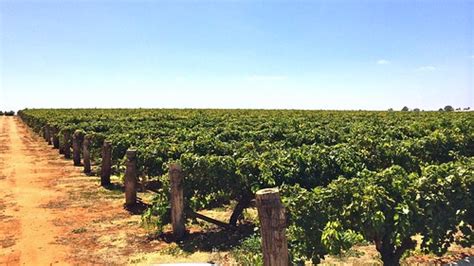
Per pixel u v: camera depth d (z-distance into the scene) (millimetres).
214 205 11773
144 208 12352
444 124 22938
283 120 32531
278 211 5074
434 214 6629
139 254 8562
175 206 9516
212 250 8641
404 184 6758
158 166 13094
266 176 9359
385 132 19047
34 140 37688
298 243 6664
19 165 21594
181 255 8422
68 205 12773
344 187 6781
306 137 18531
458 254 8172
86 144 19141
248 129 24672
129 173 12648
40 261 8227
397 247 7000
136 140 16953
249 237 9094
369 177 7453
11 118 103062
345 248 6262
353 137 17234
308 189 9734
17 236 9766
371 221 6223
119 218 11312
